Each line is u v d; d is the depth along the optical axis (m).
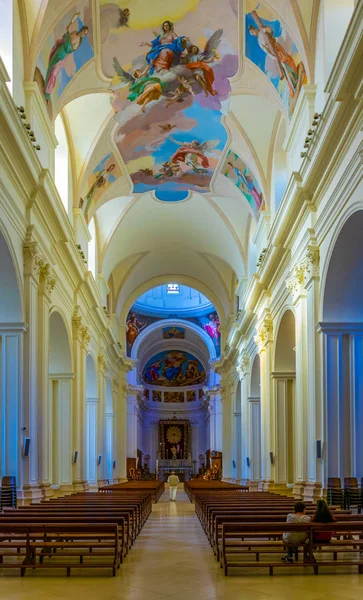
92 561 8.49
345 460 11.72
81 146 16.69
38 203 12.23
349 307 11.95
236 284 28.41
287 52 12.59
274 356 17.89
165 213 23.78
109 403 28.80
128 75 14.58
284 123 15.58
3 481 11.09
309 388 12.57
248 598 6.21
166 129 17.50
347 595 6.29
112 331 27.12
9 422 11.58
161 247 27.23
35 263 12.23
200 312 39.28
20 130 10.23
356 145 9.53
